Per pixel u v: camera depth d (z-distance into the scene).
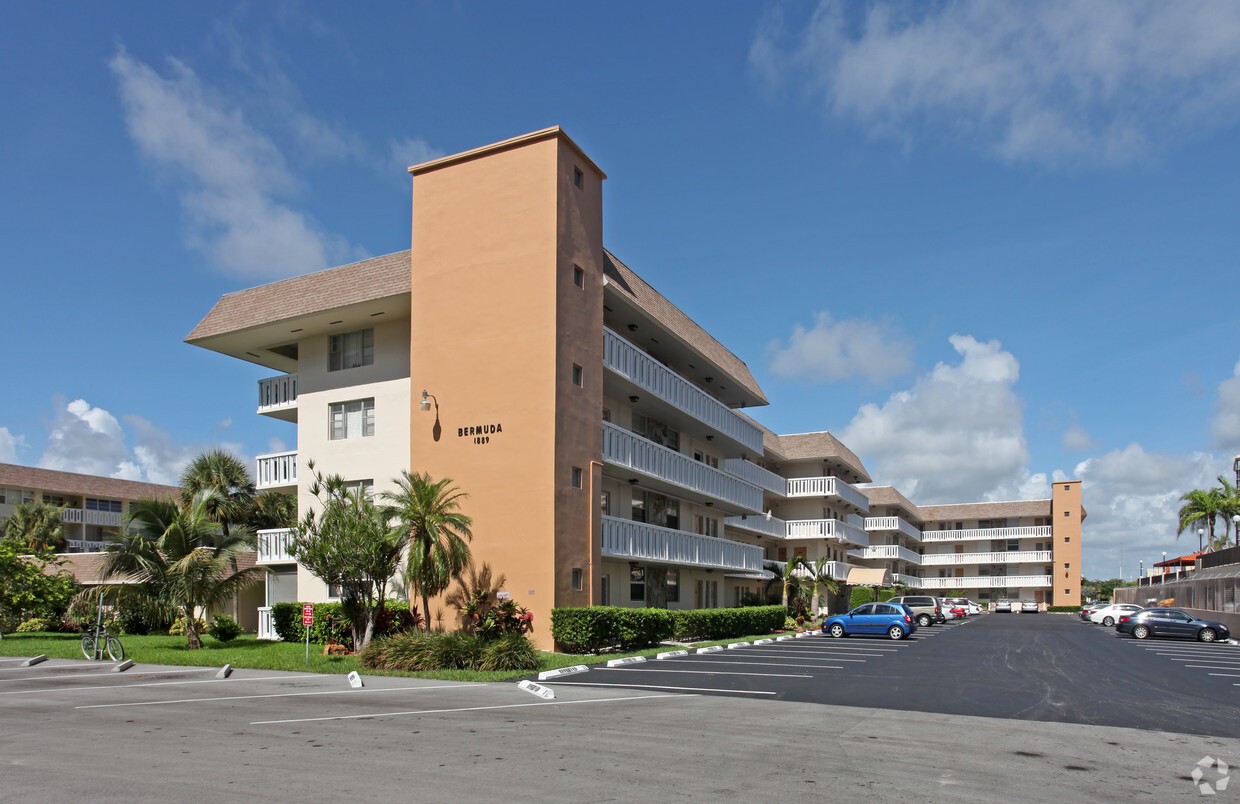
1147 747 11.16
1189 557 79.88
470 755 9.80
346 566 21.77
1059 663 24.02
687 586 36.53
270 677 18.55
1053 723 13.08
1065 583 85.50
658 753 10.06
